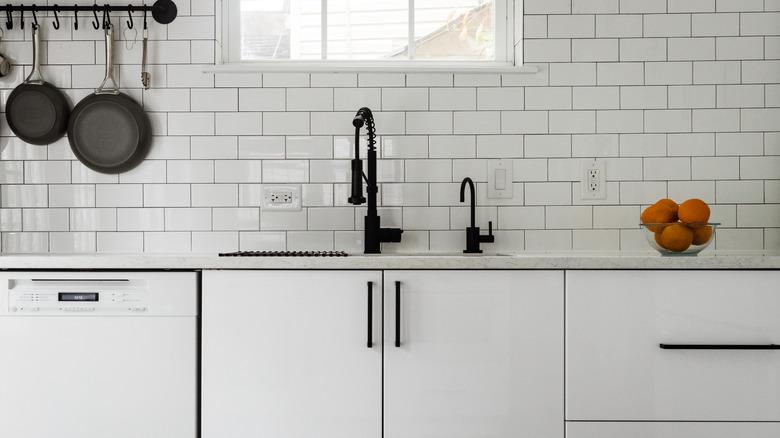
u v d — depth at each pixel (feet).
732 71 7.59
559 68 7.61
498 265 5.70
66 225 7.60
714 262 5.70
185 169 7.62
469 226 7.63
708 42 7.59
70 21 7.61
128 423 5.74
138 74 7.63
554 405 5.73
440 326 5.74
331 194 7.65
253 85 7.64
